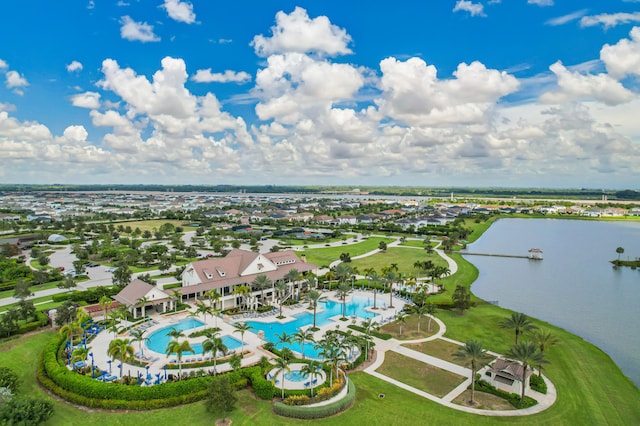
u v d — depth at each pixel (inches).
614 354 3275.1
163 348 3063.5
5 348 2999.5
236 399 2186.3
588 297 4948.3
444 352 3090.6
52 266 6053.2
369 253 7426.2
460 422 2159.2
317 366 2452.0
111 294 4343.0
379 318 3870.6
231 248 7834.6
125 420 2138.3
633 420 2245.3
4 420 1921.8
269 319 3799.2
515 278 5920.3
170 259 6161.4
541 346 2898.6
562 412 2282.2
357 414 2220.7
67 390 2347.4
